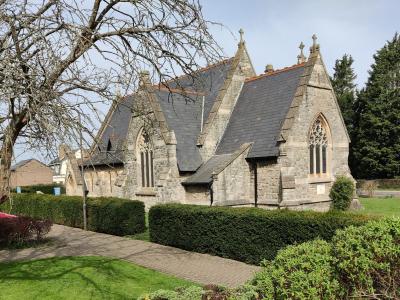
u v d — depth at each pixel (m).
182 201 23.59
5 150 8.93
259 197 22.19
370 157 53.44
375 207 28.97
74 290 10.39
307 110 22.41
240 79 26.78
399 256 6.27
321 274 5.92
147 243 17.92
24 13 8.40
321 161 23.64
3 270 12.49
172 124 24.98
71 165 34.84
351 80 66.31
